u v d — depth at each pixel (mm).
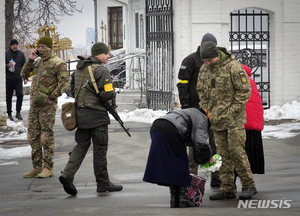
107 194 10500
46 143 12352
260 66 25703
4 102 20109
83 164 13641
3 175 12742
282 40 23219
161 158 8602
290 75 23219
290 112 21375
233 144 9297
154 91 23641
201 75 9539
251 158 10078
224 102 9297
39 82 12273
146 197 10016
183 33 22250
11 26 37000
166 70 22812
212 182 10992
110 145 16141
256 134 10078
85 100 10625
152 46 23828
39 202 9789
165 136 8602
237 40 23391
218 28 22406
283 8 23047
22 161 14328
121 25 43344
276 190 10070
